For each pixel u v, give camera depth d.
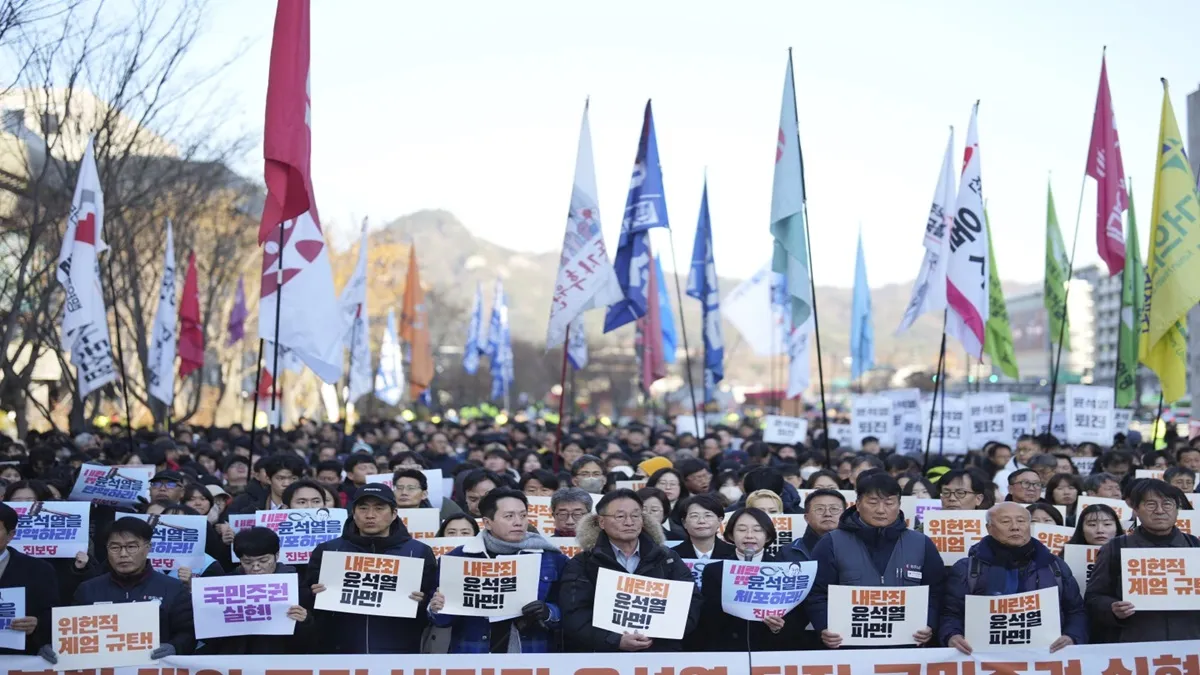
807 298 15.10
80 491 13.04
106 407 46.84
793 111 15.32
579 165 15.48
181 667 7.99
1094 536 9.85
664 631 7.99
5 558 8.79
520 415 50.91
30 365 23.39
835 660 8.10
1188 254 14.29
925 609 8.38
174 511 10.91
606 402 120.31
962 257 15.78
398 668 7.92
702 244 22.34
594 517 8.48
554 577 8.68
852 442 23.97
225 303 43.47
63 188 24.94
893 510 8.74
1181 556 8.66
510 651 8.38
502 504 8.62
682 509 10.21
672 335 33.44
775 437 23.44
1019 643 8.25
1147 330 14.71
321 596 8.34
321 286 14.94
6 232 22.91
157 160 31.42
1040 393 64.50
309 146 13.10
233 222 43.38
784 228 15.29
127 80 24.06
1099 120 17.25
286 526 10.63
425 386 34.91
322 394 45.88
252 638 8.61
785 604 8.40
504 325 46.16
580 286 15.38
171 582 8.78
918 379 78.62
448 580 8.26
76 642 8.00
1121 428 24.00
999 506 8.58
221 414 54.06
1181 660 8.29
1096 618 9.09
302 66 13.05
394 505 8.73
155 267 34.94
